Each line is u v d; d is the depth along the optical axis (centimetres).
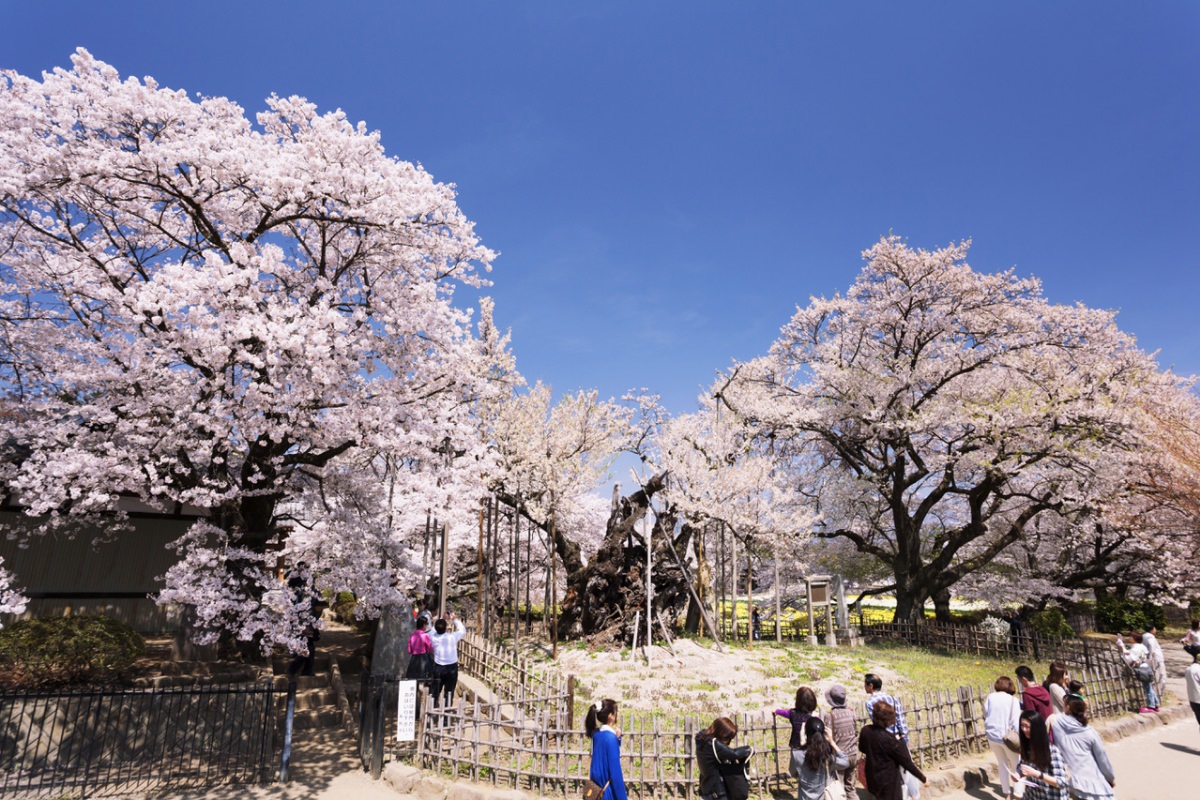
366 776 934
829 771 686
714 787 621
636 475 1995
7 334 1115
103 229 1169
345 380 1063
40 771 879
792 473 2727
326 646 1888
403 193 1101
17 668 924
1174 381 2411
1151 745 1098
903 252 2338
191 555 962
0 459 1121
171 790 875
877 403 2339
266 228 1105
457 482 1305
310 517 1358
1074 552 2709
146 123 1030
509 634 2031
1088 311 2248
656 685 1336
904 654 1897
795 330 2886
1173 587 2306
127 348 1017
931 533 2912
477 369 1903
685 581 1877
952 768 891
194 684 1047
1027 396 2102
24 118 953
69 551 1566
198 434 1121
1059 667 863
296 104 1174
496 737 874
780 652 1797
